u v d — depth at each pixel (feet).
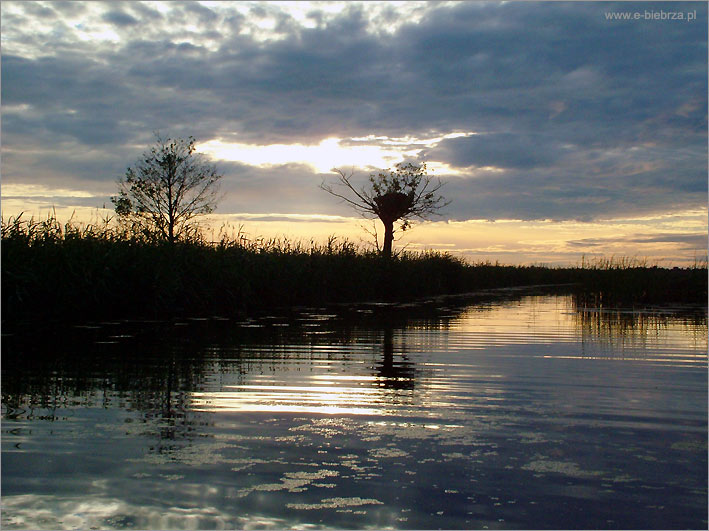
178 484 11.07
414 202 97.55
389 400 17.19
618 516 9.95
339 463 12.16
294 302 55.36
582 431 14.33
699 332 33.99
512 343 28.86
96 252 38.14
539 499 10.59
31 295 35.04
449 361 23.63
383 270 71.15
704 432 14.28
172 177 69.77
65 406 16.33
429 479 11.37
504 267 127.85
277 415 15.55
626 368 22.33
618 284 63.82
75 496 10.58
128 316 39.88
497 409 16.25
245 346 27.09
